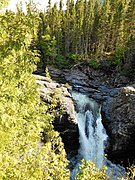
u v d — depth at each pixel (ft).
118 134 78.07
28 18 20.77
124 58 163.22
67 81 159.74
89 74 170.30
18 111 22.36
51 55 190.90
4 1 19.57
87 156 86.48
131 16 205.05
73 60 197.26
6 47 19.52
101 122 93.61
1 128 19.21
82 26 219.61
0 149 19.06
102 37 207.10
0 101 19.39
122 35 194.70
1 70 19.45
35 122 24.89
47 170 24.20
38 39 195.83
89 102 112.47
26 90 23.24
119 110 82.94
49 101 75.36
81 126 95.09
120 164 80.69
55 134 28.27
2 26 20.03
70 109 81.87
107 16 209.97
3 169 20.24
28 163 22.31
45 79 95.50
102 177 25.14
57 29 223.71
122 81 149.69
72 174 79.20
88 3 246.47
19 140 23.17
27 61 20.83
